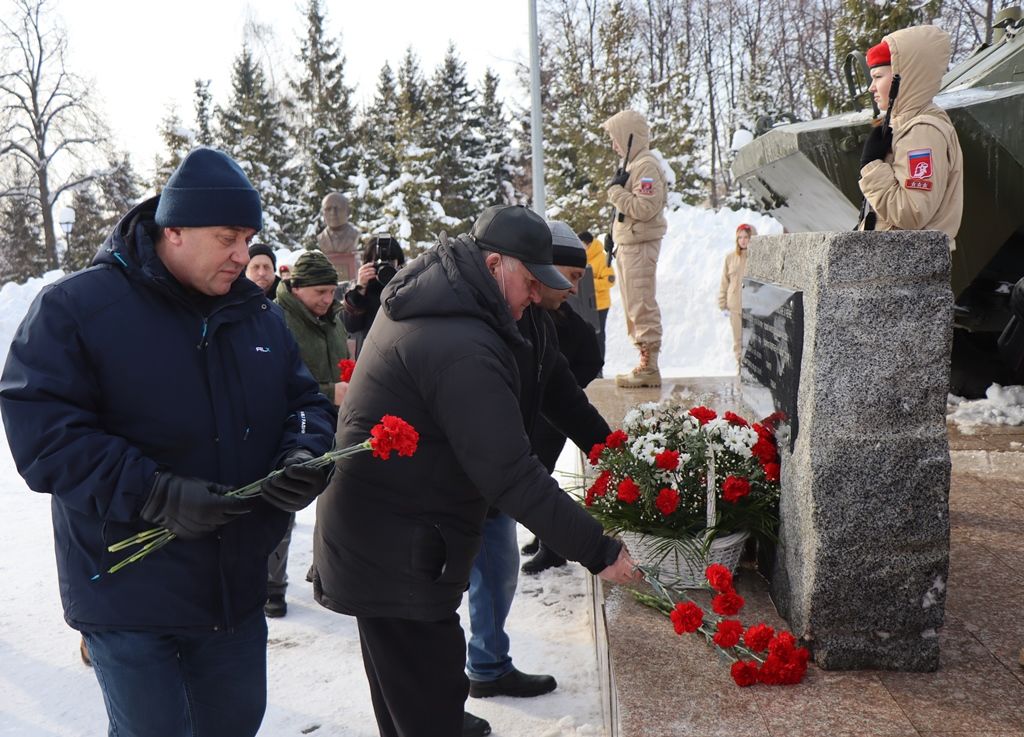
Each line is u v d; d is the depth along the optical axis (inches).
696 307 557.0
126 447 82.5
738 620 113.2
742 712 96.8
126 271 87.4
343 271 455.8
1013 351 187.0
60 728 142.5
